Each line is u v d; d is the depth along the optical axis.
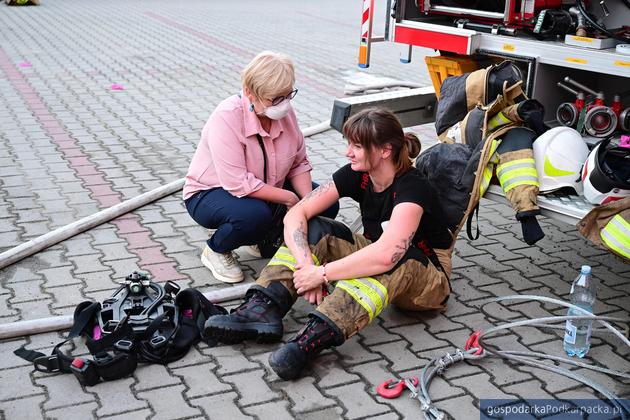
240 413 2.84
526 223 3.50
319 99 8.16
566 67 4.61
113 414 2.82
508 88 3.75
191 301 3.37
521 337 3.45
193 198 3.85
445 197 3.64
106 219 4.61
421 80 9.25
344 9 17.42
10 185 5.21
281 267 3.29
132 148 6.20
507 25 4.65
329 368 3.16
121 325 3.07
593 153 3.49
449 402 2.94
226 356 3.23
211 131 3.69
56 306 3.61
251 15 15.62
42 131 6.56
